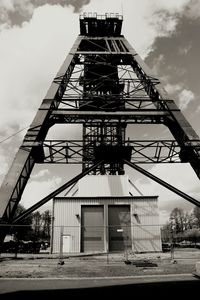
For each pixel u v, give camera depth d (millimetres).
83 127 21094
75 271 10203
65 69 12578
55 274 9477
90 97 12039
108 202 24859
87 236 23875
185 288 6711
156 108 12359
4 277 8867
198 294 6000
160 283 7484
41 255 20109
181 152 10539
